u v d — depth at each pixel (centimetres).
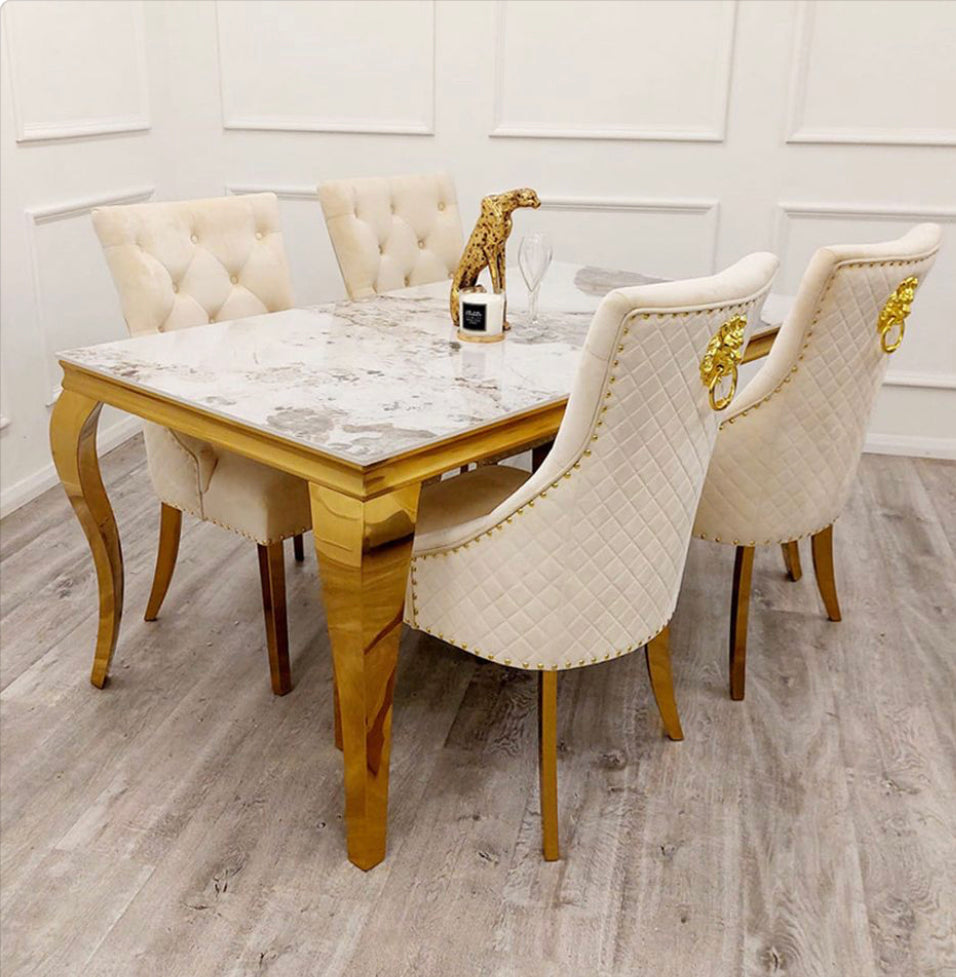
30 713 211
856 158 348
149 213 222
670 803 188
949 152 341
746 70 346
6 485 308
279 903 163
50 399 326
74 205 330
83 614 251
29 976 149
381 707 164
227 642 240
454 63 364
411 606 175
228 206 240
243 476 206
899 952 156
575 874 171
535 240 221
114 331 365
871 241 356
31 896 163
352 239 272
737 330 154
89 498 205
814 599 264
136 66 365
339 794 189
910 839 180
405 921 160
